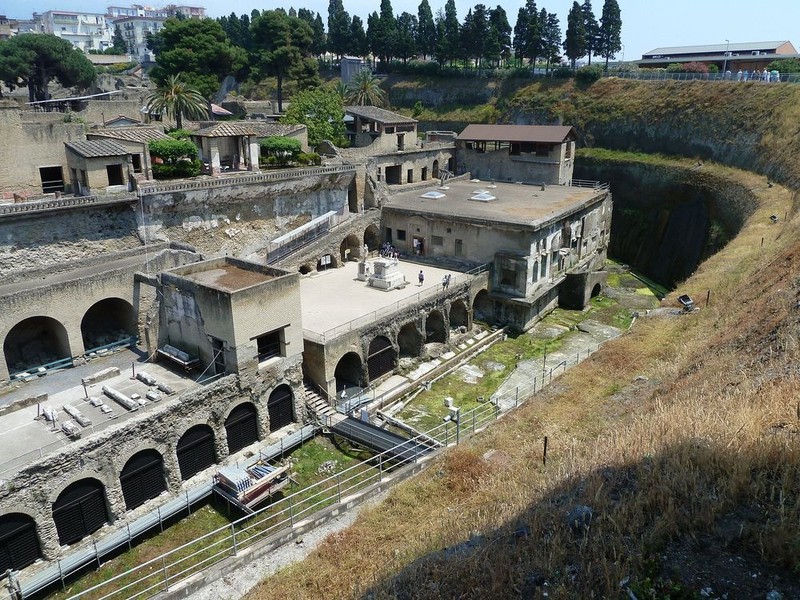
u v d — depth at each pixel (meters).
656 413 21.28
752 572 11.29
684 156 80.62
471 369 46.59
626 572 11.98
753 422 16.19
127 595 26.02
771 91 73.94
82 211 43.34
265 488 31.52
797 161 60.84
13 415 31.14
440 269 56.22
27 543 26.66
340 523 25.38
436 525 20.20
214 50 92.12
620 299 62.94
